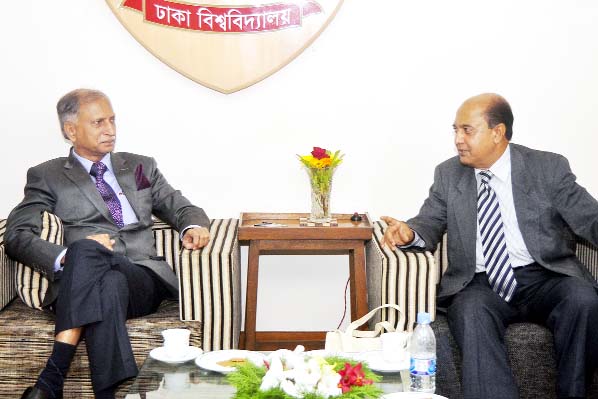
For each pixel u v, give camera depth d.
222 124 3.99
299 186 4.03
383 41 3.94
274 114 3.98
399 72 3.96
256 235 3.60
